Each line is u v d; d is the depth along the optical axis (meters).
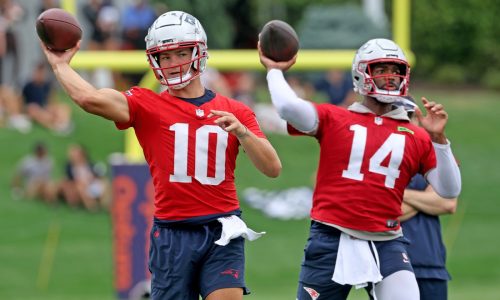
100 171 59.94
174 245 20.19
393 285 20.88
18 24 63.62
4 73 65.25
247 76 58.09
